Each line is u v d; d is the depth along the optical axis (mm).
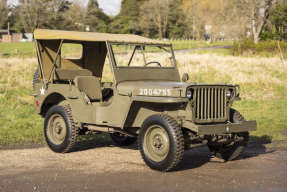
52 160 6684
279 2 53188
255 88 18625
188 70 22641
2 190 4965
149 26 113688
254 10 54312
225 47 71750
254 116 12219
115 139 8305
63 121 7316
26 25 91312
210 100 6098
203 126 5703
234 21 72625
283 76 22141
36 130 9516
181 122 5891
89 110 6922
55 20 92438
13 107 12906
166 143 5832
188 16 118438
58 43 7961
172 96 5809
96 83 7531
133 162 6555
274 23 53500
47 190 4965
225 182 5348
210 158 6980
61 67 8055
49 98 7809
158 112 6469
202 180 5445
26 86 16734
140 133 6113
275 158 6961
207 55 31844
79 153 7312
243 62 27156
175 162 5688
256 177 5621
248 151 7633
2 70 19359
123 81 6715
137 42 7137
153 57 7281
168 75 7359
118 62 6797
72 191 4926
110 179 5473
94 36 7203
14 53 35812
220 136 6383
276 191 4941
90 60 8438
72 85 7207
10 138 8625
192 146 6016
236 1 59000
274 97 16750
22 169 6047
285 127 10344
